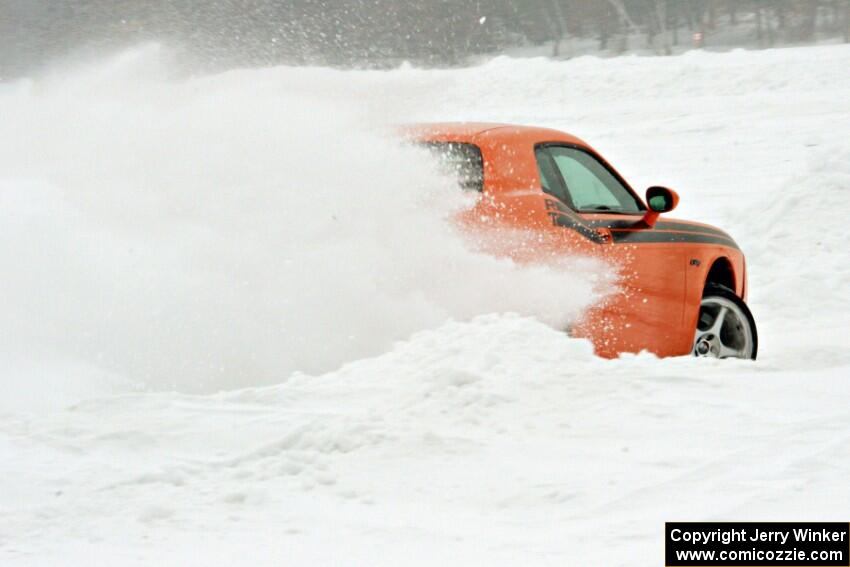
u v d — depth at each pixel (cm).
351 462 1544
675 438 1556
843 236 3853
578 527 1277
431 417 1697
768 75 9556
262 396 1894
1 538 1327
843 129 7462
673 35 15488
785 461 1438
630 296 2294
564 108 9381
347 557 1226
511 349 1927
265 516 1373
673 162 6744
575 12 16300
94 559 1248
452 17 12738
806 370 1920
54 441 1705
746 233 4072
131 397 1902
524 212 2144
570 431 1608
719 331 2561
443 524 1316
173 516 1385
